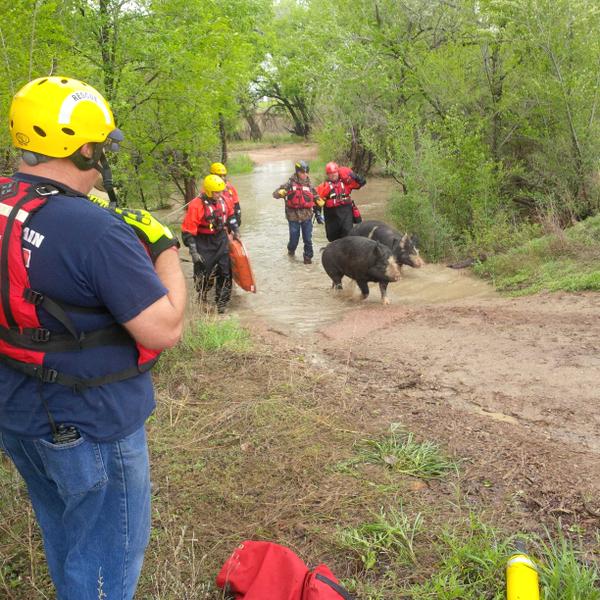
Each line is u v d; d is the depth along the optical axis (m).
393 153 16.64
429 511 3.79
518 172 14.14
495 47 14.27
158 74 13.06
